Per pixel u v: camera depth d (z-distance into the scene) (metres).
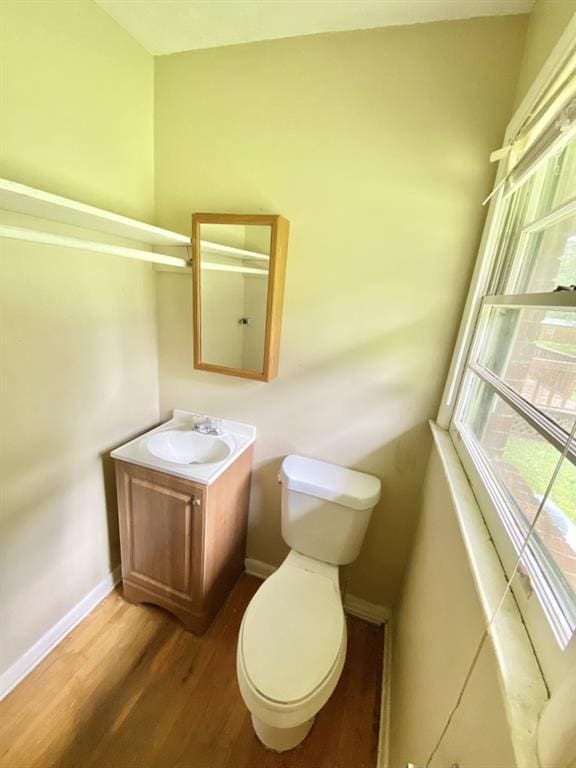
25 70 0.99
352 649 1.56
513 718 0.42
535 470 0.69
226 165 1.40
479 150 1.12
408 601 1.33
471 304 1.19
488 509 0.79
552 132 0.71
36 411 1.20
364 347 1.40
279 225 1.29
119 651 1.46
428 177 1.18
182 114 1.40
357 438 1.51
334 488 1.39
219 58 1.30
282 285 1.41
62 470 1.34
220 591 1.63
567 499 0.55
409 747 0.89
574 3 0.72
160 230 1.22
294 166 1.31
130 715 1.25
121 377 1.56
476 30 1.04
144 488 1.44
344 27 1.14
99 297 1.38
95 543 1.57
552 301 0.63
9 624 1.25
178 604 1.54
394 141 1.19
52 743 1.17
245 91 1.30
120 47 1.24
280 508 1.75
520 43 1.02
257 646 1.10
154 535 1.49
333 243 1.33
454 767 0.60
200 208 1.48
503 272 1.10
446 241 1.21
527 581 0.58
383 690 1.37
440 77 1.10
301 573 1.41
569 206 0.72
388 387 1.41
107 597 1.68
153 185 1.52
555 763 0.36
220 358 1.55
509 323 1.00
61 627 1.47
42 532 1.31
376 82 1.16
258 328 1.43
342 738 1.24
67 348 1.28
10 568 1.21
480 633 0.61
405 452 1.46
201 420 1.74
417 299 1.29
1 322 1.05
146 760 1.15
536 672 0.48
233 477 1.54
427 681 0.88
